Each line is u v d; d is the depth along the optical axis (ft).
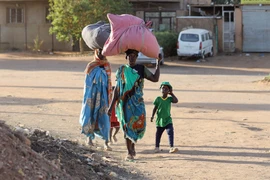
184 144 40.11
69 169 25.85
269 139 42.11
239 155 36.22
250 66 133.80
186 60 145.38
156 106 37.47
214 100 68.49
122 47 32.32
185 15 165.48
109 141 38.68
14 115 51.01
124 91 33.12
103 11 147.74
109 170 29.94
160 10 166.09
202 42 143.54
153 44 32.60
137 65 33.40
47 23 170.60
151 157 35.50
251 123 49.98
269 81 90.63
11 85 82.94
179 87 85.56
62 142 33.42
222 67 130.93
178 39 144.15
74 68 120.06
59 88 79.71
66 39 152.76
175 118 52.80
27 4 171.83
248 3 160.15
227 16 164.14
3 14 173.88
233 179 29.53
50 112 54.34
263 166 32.89
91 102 36.65
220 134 44.21
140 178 29.32
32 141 28.53
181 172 31.17
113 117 39.11
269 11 159.43
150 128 47.37
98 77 36.78
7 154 21.54
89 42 36.76
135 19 32.60
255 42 161.58
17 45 174.19
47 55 157.17
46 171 22.88
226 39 163.32
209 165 33.14
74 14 146.41
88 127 36.70
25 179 21.04
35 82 88.89
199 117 53.57
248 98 71.36
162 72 114.93
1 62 135.33
